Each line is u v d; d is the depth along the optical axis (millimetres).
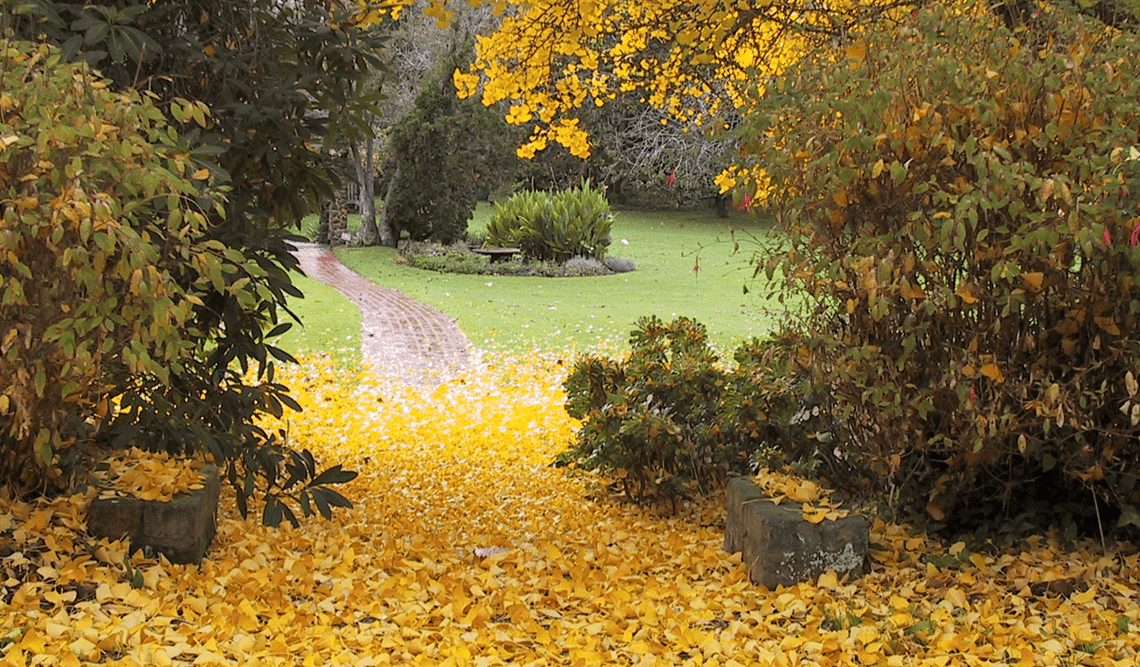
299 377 10781
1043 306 4047
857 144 3811
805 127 4141
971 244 3926
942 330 4133
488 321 15695
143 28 4703
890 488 4574
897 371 4102
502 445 7949
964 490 4355
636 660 3250
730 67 6883
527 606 3775
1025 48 3967
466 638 3322
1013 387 3908
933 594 3859
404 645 3242
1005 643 3320
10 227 3070
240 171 4965
